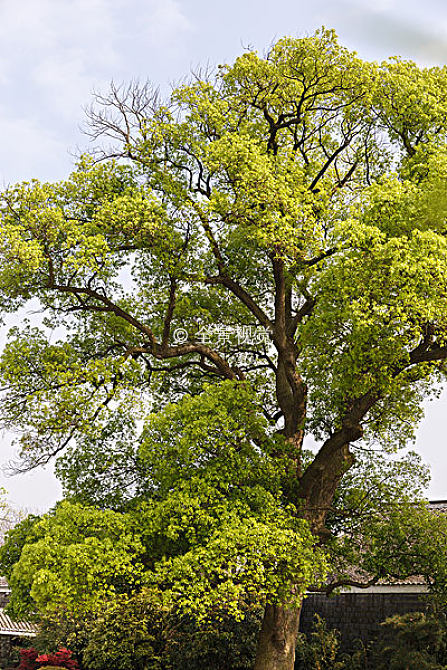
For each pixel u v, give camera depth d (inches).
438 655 534.9
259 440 481.7
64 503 447.2
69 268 467.8
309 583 425.7
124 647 656.4
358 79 532.7
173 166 516.4
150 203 455.2
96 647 674.2
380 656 561.6
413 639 541.0
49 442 507.8
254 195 464.1
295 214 470.9
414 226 442.6
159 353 519.2
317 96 560.7
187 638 645.3
